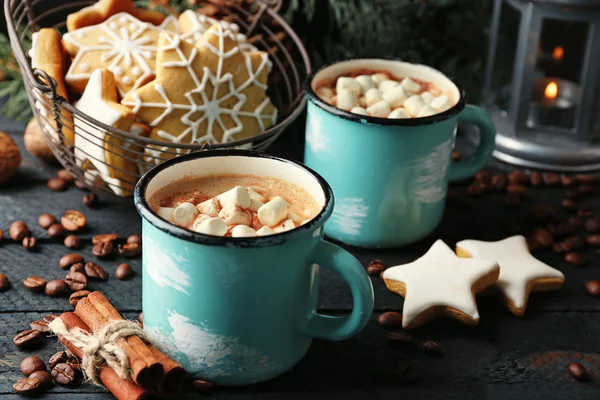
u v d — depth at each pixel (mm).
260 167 766
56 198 893
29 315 792
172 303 719
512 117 956
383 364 773
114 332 732
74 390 744
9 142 896
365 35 994
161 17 902
